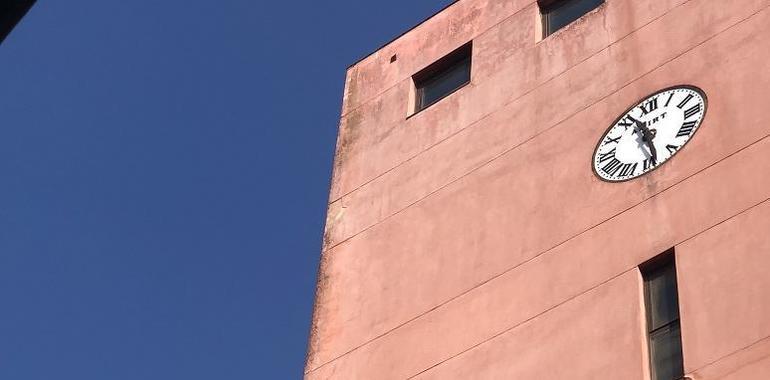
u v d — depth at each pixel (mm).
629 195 26406
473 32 34375
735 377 21875
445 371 26359
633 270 24984
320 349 29234
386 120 34062
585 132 28688
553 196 27875
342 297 30078
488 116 31391
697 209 25016
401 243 30156
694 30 28734
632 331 23953
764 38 27266
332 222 32344
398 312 28547
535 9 33312
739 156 25344
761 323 22344
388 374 27344
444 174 30938
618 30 30438
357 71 36625
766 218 23922
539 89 30844
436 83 34406
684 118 27000
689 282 23859
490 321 26500
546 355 24859
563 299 25594
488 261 27812
